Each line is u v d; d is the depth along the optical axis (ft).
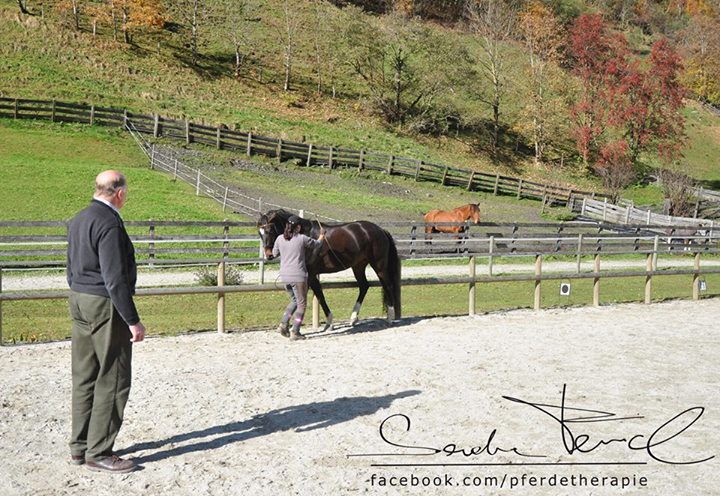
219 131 133.80
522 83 195.00
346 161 141.49
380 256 34.37
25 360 26.61
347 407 21.04
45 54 156.87
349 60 189.47
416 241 48.42
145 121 133.18
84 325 16.02
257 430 19.02
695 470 16.72
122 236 15.76
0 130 117.70
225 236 36.01
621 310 42.24
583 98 179.52
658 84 173.78
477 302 50.80
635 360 27.66
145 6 180.55
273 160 135.85
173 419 19.88
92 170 97.35
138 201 82.02
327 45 207.41
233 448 17.71
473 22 218.79
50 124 124.98
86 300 15.72
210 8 211.41
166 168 110.93
